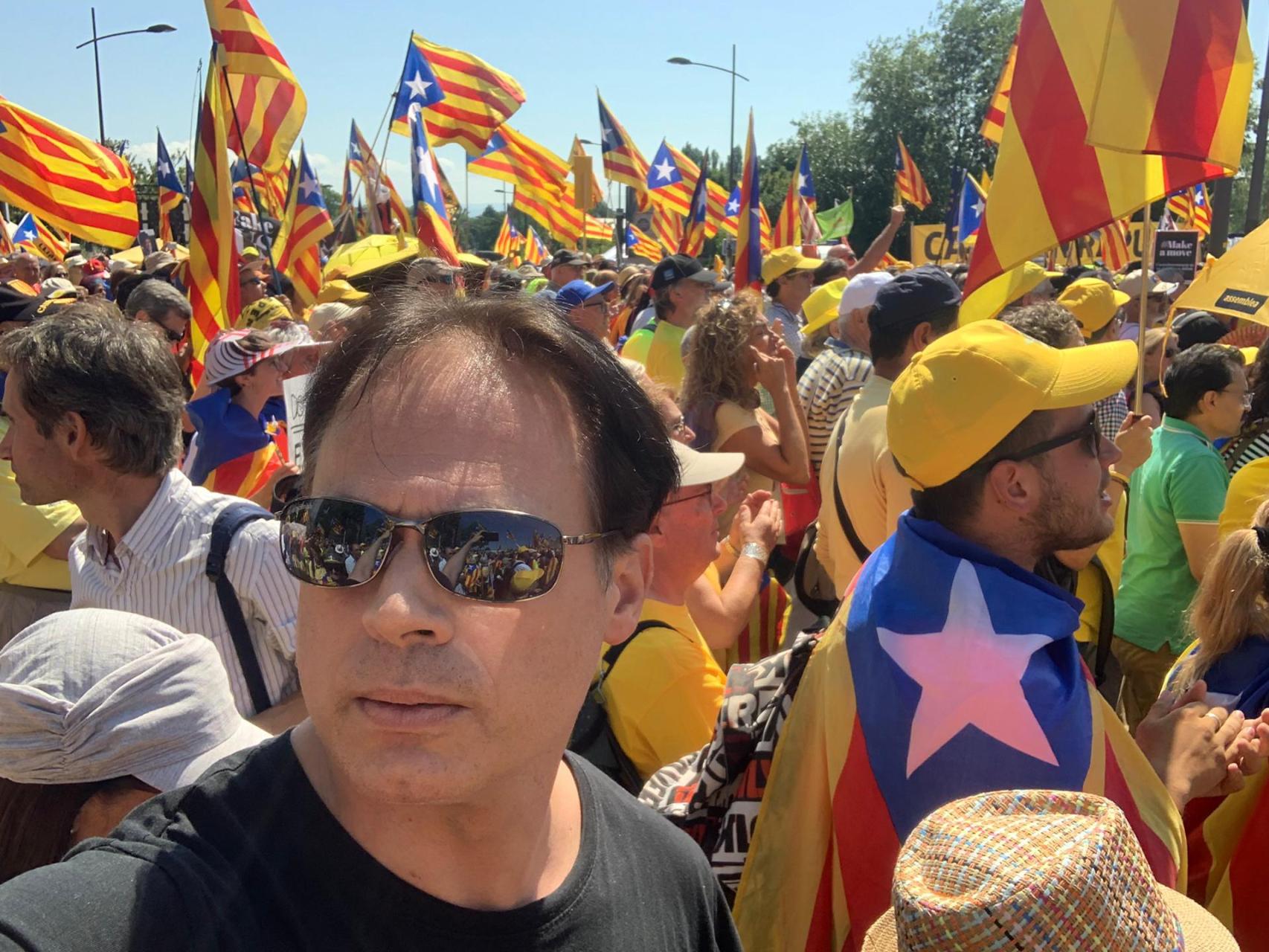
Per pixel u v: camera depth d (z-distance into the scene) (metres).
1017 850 0.61
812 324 3.91
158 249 7.75
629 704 1.28
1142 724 1.19
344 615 0.52
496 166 7.74
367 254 3.94
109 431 1.20
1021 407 0.99
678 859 0.67
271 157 4.20
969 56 24.11
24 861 0.83
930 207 24.12
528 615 0.53
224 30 3.16
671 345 3.50
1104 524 1.05
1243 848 1.21
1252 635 1.32
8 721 0.83
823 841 1.04
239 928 0.50
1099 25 1.70
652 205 10.43
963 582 1.00
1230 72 1.64
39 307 2.98
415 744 0.51
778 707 1.12
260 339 2.16
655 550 1.34
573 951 0.57
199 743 0.87
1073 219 1.73
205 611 1.24
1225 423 2.08
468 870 0.56
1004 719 0.95
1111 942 0.59
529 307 0.59
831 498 1.80
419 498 0.52
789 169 25.80
